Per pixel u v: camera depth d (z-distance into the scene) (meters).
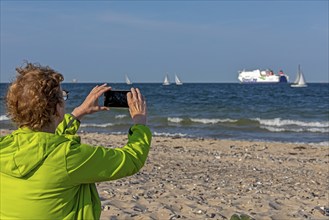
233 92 64.88
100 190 8.49
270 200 8.47
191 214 7.14
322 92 65.06
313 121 29.02
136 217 6.67
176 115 32.28
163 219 6.70
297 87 95.00
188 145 18.05
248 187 9.95
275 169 12.88
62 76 2.42
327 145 19.45
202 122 28.78
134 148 2.42
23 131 2.33
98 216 2.42
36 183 2.26
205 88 85.00
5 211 2.30
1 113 31.59
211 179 10.80
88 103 2.65
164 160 13.53
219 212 7.28
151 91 68.94
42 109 2.28
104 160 2.32
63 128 2.63
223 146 18.02
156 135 22.55
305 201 8.60
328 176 11.99
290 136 23.08
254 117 31.30
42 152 2.26
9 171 2.26
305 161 14.64
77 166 2.29
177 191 8.96
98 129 25.34
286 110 35.00
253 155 15.67
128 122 28.14
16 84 2.31
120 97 2.62
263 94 59.47
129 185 9.24
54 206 2.29
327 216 7.50
